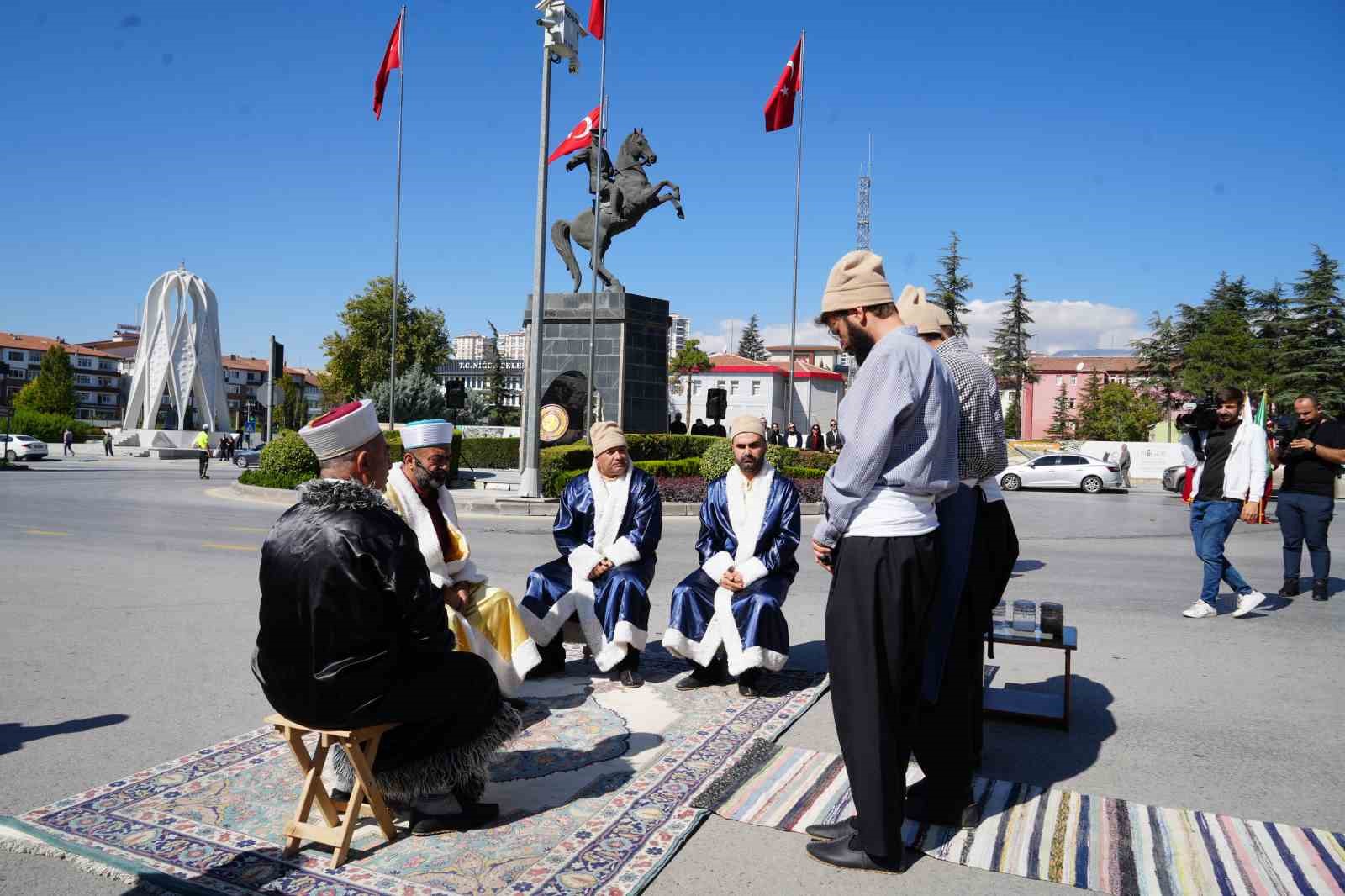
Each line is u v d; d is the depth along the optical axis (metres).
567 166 24.33
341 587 2.87
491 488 22.89
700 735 4.41
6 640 6.16
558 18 15.80
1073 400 72.94
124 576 8.89
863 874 3.03
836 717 3.10
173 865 2.97
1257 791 3.81
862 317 3.29
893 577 3.04
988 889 2.93
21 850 3.12
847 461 3.04
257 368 136.50
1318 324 49.97
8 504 16.98
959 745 3.41
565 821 3.39
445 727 3.24
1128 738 4.51
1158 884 2.96
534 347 16.72
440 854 3.11
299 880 2.90
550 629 5.46
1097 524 17.55
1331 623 7.45
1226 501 7.48
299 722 3.03
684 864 3.07
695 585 5.29
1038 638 4.51
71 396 89.00
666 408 24.59
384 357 63.16
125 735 4.32
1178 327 58.25
